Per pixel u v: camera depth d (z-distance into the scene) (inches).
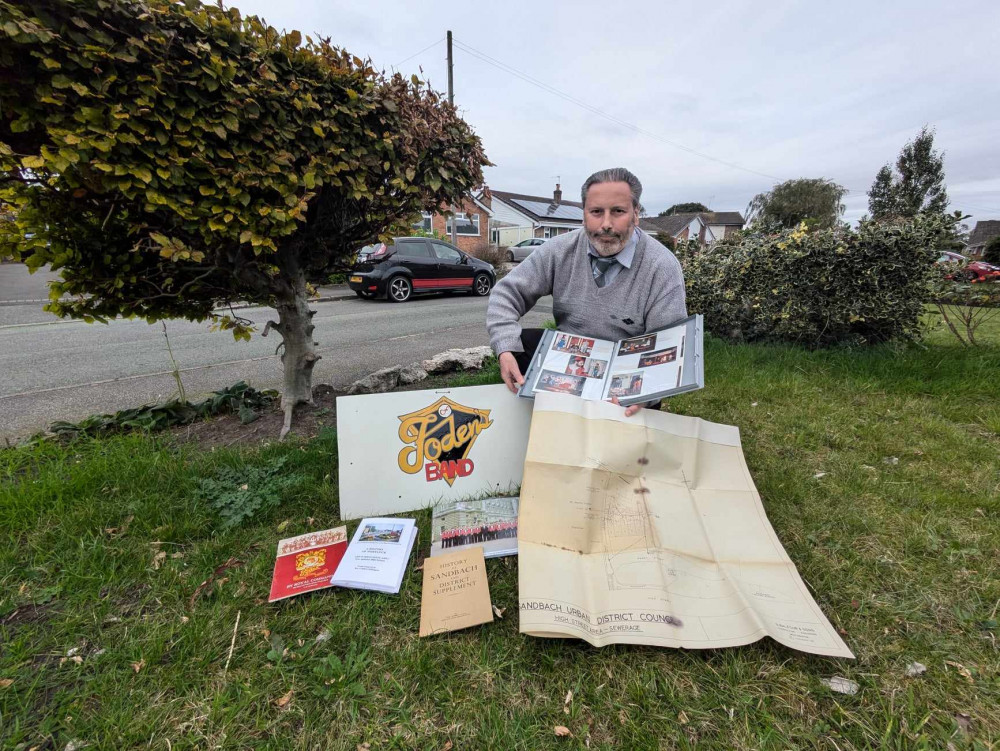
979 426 112.9
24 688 47.1
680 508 65.6
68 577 61.0
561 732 43.3
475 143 113.2
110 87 67.8
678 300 75.4
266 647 52.5
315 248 110.9
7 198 75.3
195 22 71.6
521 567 57.3
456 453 81.9
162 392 149.3
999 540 69.9
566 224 1218.0
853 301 166.4
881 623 55.7
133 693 46.8
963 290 164.9
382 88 93.6
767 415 119.0
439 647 52.8
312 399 124.2
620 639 50.4
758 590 56.9
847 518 75.5
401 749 42.3
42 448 92.8
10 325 268.2
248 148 78.9
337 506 78.7
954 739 42.6
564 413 69.2
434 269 411.5
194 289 102.3
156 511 73.7
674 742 42.9
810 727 43.9
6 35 58.0
